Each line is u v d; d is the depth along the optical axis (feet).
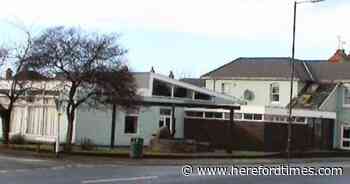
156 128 156.56
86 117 138.72
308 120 167.02
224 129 161.27
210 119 163.63
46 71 116.06
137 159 108.17
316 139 171.94
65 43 113.80
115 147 138.00
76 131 136.26
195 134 165.58
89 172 79.51
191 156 116.98
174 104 132.16
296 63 198.70
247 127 157.89
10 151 111.45
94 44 127.85
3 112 126.41
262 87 193.26
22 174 73.82
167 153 123.24
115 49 114.83
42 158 101.81
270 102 191.42
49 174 74.64
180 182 69.31
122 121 146.82
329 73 194.08
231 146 137.80
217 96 168.25
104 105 124.77
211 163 107.24
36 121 140.46
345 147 184.34
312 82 192.44
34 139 139.85
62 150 112.47
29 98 130.11
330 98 184.85
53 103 136.67
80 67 111.96
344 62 198.80
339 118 186.19
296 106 182.19
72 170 81.92
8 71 136.46
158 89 154.51
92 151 114.93
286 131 159.33
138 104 122.93
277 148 157.17
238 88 197.16
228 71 200.54
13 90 126.52
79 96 120.16
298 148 161.79
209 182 70.44
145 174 78.84
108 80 112.16
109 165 94.99
